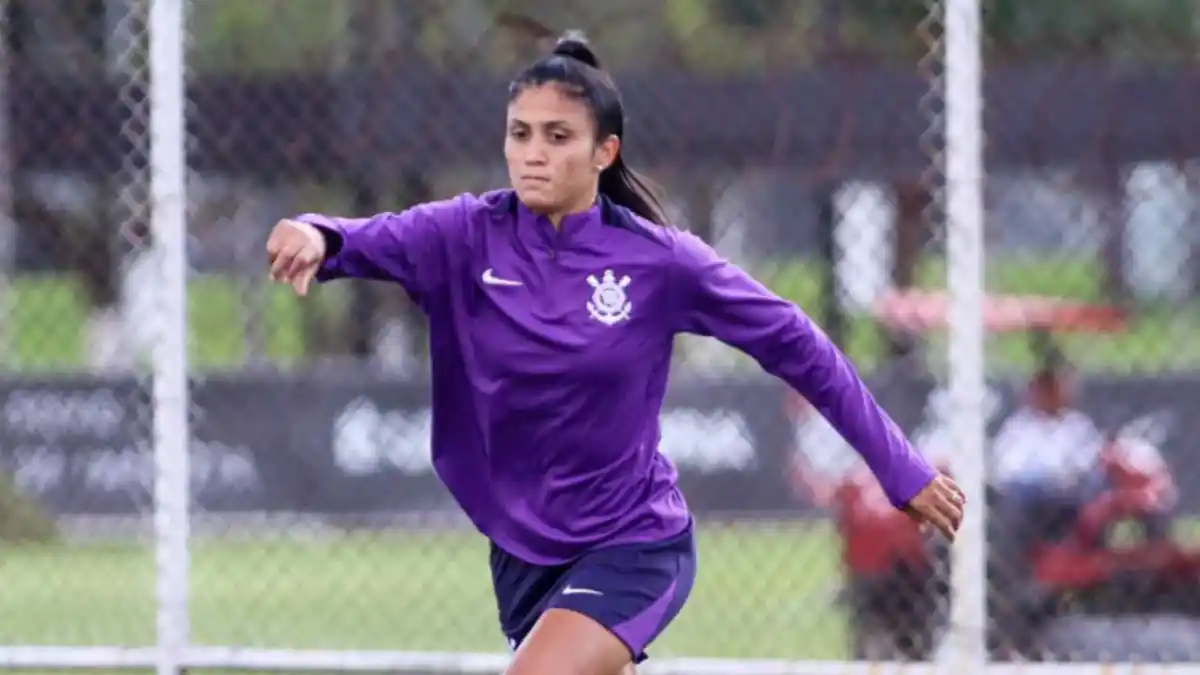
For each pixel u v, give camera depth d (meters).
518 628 17.17
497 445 16.38
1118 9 48.44
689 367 43.19
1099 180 37.38
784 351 16.23
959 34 21.91
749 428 39.94
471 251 16.02
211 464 40.31
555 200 15.75
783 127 34.56
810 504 39.38
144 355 39.69
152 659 22.78
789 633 32.03
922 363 37.72
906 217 40.47
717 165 35.19
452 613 33.94
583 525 16.47
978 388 22.02
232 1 46.19
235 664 22.78
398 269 15.88
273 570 38.25
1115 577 27.95
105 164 30.30
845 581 28.69
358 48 40.28
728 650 30.58
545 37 18.92
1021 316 36.00
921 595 27.97
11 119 30.16
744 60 46.47
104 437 38.16
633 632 16.11
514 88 15.95
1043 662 25.22
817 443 39.50
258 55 44.62
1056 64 35.16
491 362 16.03
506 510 16.61
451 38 41.12
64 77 29.92
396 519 40.59
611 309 15.91
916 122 33.88
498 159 33.69
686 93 35.06
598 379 15.95
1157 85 33.62
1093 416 35.94
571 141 15.76
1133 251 44.53
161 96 22.61
